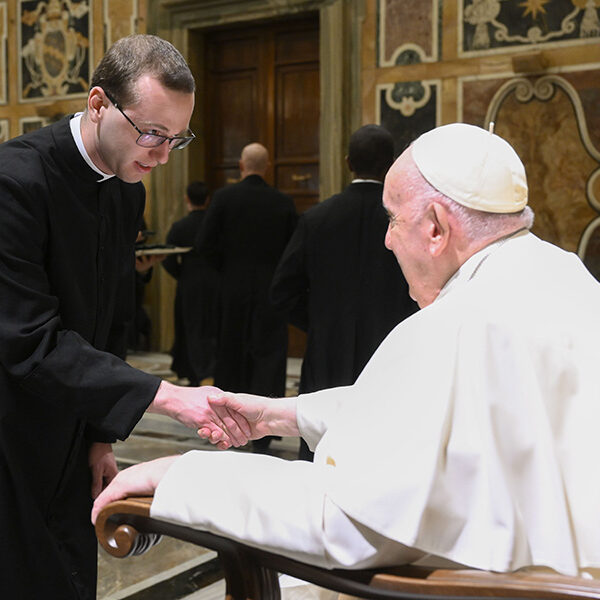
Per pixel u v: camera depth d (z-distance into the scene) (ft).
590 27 21.22
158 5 28.55
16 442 6.15
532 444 4.25
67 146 6.16
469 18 22.98
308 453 11.96
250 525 4.40
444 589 3.91
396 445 4.19
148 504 4.73
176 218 28.99
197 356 22.40
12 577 6.17
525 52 22.13
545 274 4.69
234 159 29.12
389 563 4.25
